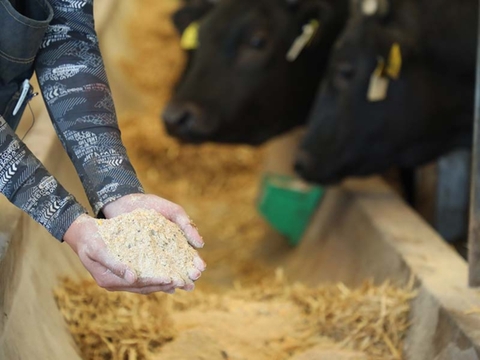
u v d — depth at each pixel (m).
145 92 8.14
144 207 2.22
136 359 2.90
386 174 6.29
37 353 2.53
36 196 2.15
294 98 5.52
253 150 7.28
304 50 5.42
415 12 4.66
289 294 3.76
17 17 2.28
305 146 4.86
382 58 4.54
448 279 3.38
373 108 4.70
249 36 5.32
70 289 3.19
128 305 3.23
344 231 4.86
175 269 2.10
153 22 9.18
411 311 3.30
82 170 2.28
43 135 4.11
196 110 5.25
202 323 3.31
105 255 2.04
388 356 3.14
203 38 5.39
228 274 5.61
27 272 2.88
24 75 2.47
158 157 7.11
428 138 4.81
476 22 4.65
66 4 2.38
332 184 4.92
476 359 2.73
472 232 3.24
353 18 4.77
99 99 2.35
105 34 7.88
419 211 6.06
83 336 2.97
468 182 5.66
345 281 4.40
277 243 5.98
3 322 2.41
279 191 5.80
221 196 7.01
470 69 4.67
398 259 3.78
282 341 3.22
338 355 3.10
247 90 5.33
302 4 5.37
